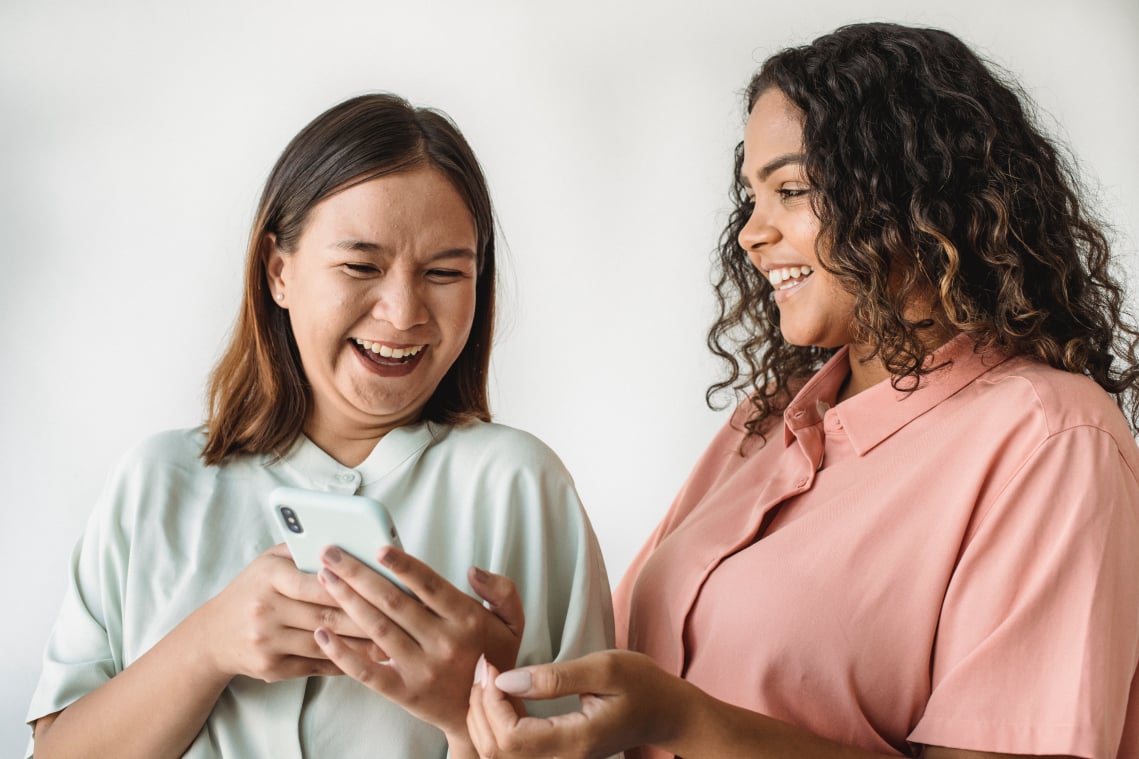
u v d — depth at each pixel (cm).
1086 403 103
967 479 104
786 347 146
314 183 102
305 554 93
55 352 253
